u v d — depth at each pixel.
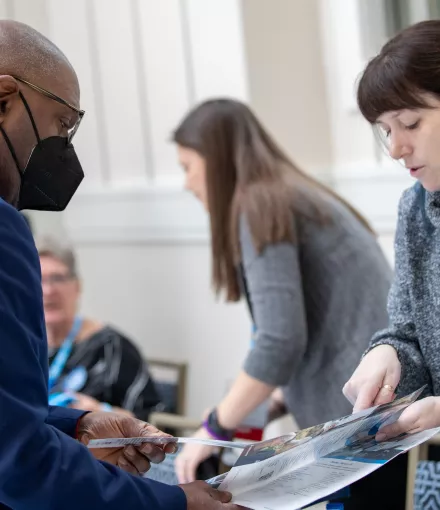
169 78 3.26
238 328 3.19
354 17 2.96
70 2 3.55
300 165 3.06
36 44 1.31
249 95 2.99
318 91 3.09
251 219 1.92
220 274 2.08
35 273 1.15
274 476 1.25
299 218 1.97
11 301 1.10
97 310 3.67
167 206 3.33
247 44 2.99
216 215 2.03
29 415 1.09
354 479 1.12
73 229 3.67
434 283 1.41
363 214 2.95
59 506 1.09
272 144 2.09
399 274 1.47
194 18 3.14
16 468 1.07
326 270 1.97
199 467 2.17
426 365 1.42
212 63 3.10
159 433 1.42
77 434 1.45
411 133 1.28
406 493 1.73
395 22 2.96
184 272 3.34
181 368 2.80
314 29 3.09
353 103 2.98
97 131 3.55
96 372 2.69
